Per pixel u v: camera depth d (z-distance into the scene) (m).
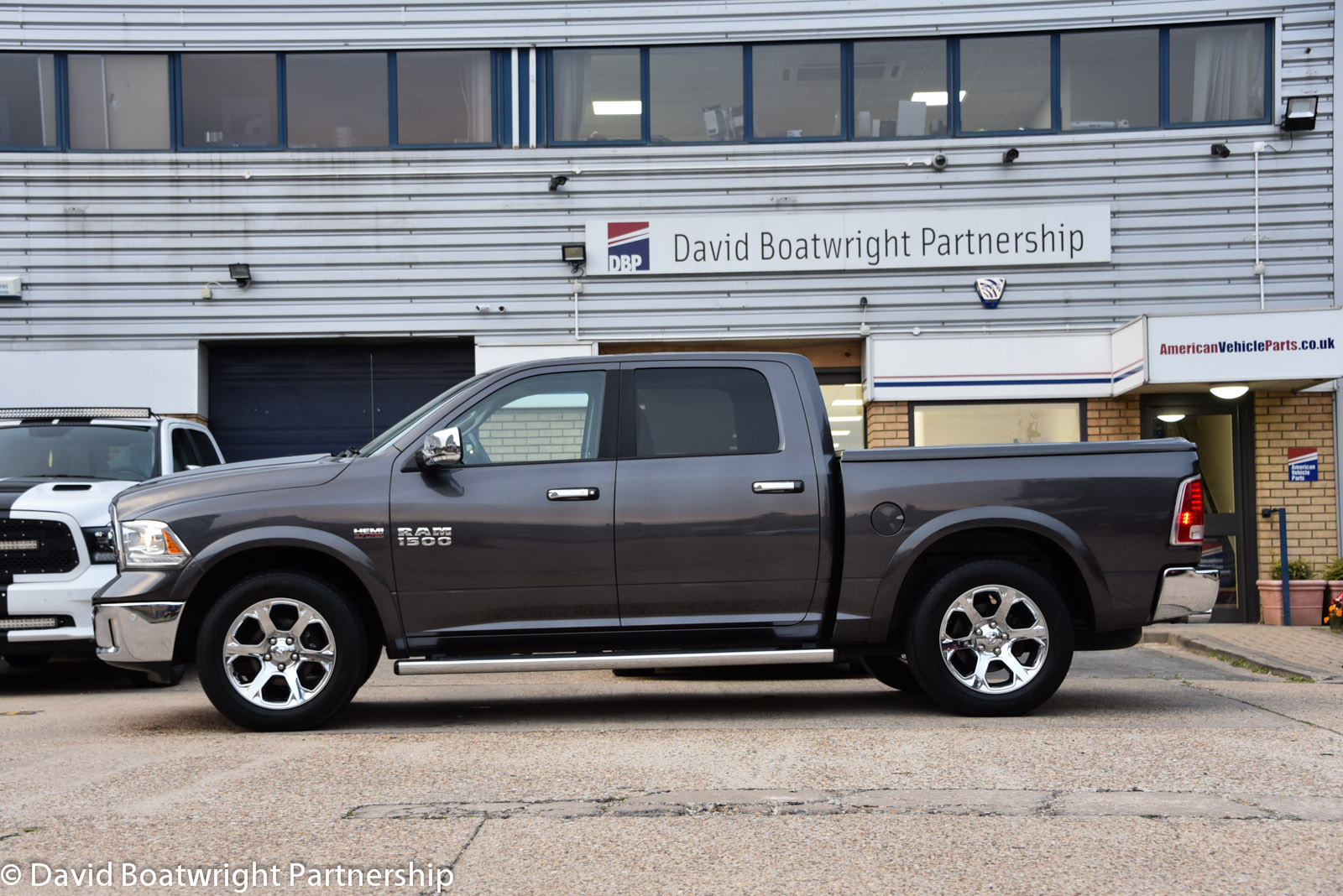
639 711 6.79
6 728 6.44
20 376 12.88
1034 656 6.37
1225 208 12.85
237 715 6.05
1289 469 12.49
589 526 6.19
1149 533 6.30
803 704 7.03
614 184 13.12
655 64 13.20
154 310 13.03
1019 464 6.31
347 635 6.09
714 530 6.23
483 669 6.02
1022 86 13.08
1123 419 12.66
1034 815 4.22
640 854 3.80
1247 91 12.97
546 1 13.10
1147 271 12.87
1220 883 3.50
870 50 13.12
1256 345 11.23
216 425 13.37
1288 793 4.52
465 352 13.40
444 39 13.10
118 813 4.34
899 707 6.80
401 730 6.15
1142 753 5.21
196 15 13.05
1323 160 12.79
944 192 13.04
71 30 13.02
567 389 6.43
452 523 6.16
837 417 13.27
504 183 13.13
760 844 3.89
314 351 13.41
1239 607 12.48
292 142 13.18
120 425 9.62
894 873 3.59
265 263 13.09
